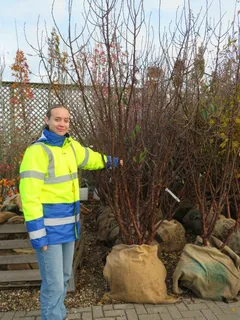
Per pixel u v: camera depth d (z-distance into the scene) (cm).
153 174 325
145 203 334
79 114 411
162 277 309
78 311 290
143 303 300
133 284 296
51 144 243
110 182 339
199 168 358
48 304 243
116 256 311
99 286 337
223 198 342
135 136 309
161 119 323
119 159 301
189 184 439
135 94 325
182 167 370
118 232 419
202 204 348
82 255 395
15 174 533
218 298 307
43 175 234
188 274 311
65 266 261
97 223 493
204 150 358
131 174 334
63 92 418
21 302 305
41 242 228
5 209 364
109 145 327
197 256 322
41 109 652
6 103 617
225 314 284
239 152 356
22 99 599
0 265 329
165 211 445
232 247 379
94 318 279
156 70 341
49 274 241
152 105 329
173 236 414
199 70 344
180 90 314
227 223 395
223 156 373
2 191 484
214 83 353
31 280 324
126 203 333
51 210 240
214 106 321
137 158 312
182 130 327
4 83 620
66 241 247
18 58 602
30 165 230
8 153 547
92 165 295
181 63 309
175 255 407
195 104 328
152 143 328
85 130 402
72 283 321
